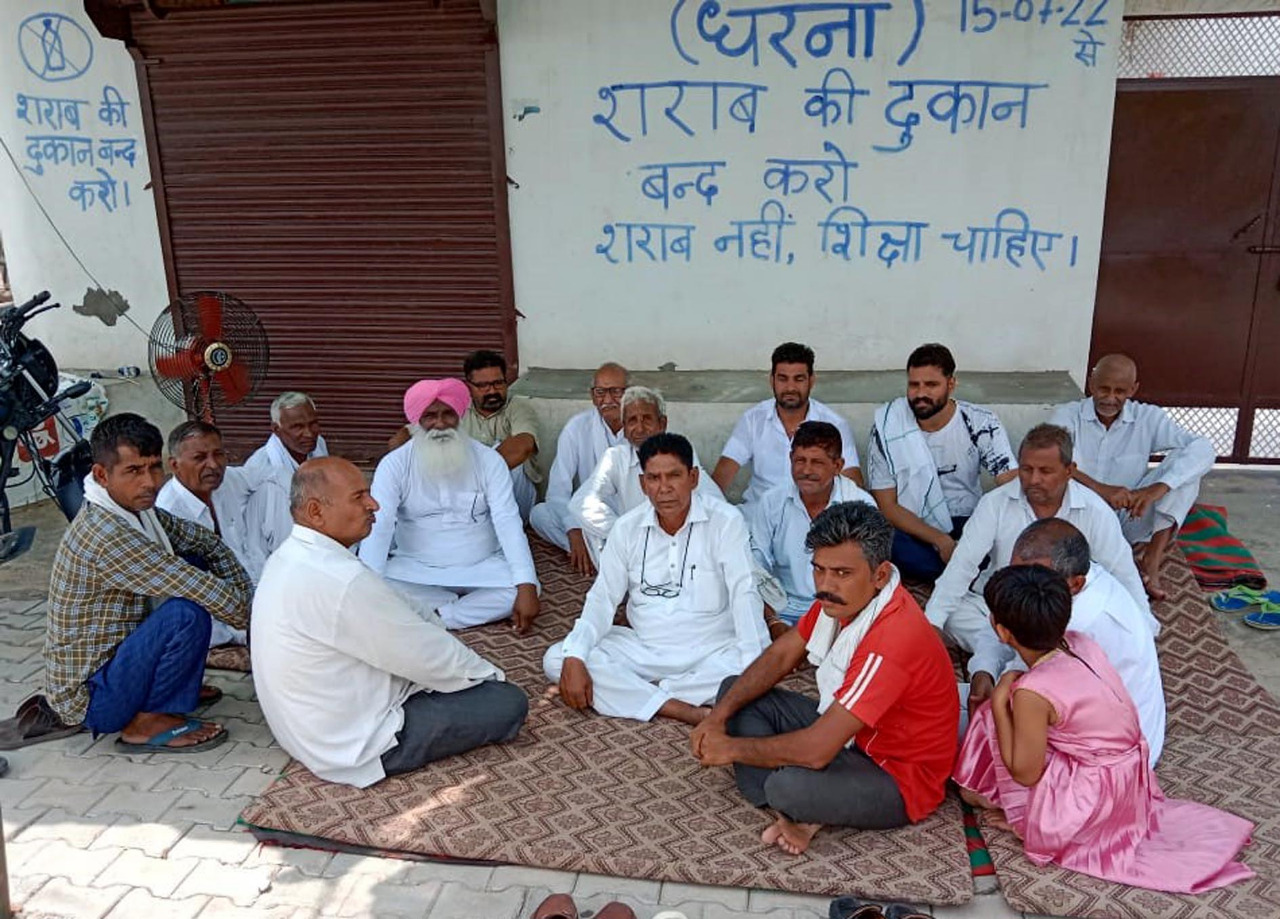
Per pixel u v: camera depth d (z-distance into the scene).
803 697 3.24
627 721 3.68
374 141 5.88
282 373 6.43
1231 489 5.87
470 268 6.02
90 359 6.69
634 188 5.71
